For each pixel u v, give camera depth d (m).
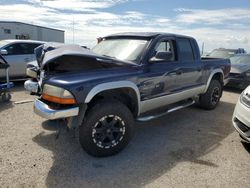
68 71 3.39
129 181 2.86
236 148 3.80
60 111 3.03
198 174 3.03
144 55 3.85
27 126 4.46
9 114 5.09
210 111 5.87
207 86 5.61
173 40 4.49
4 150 3.51
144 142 3.96
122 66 3.59
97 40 4.95
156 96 4.07
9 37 26.61
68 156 3.41
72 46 3.69
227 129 4.65
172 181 2.88
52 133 4.18
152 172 3.06
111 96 3.60
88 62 3.37
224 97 7.61
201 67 5.19
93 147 3.29
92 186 2.75
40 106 3.24
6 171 2.97
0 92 6.02
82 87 3.05
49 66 3.37
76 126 3.14
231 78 8.30
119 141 3.47
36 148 3.62
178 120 5.13
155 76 3.95
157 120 5.09
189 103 5.18
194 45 5.09
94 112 3.22
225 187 2.78
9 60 7.96
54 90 3.10
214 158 3.46
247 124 3.48
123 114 3.42
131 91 3.66
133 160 3.36
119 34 4.58
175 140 4.07
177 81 4.50
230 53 11.70
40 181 2.80
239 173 3.08
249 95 3.66
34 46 8.62
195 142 4.00
